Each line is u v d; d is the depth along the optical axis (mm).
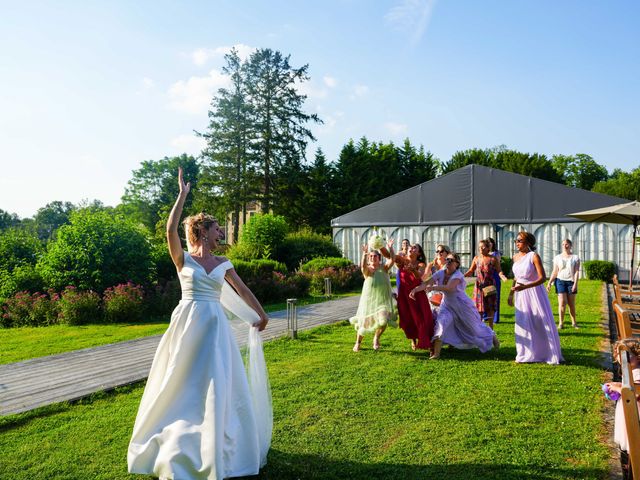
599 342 7508
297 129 41531
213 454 2900
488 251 8648
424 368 6195
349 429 4160
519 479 3203
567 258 8797
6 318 12445
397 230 24969
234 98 40281
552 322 6336
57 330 11016
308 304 14266
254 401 3549
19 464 3637
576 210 21047
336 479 3246
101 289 13188
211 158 40562
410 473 3334
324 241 24453
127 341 9062
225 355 3260
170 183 54500
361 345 7859
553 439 3857
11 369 6883
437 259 7316
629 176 55844
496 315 9695
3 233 16344
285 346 7887
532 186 21938
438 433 4035
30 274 13875
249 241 23266
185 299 3396
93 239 13555
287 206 42156
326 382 5641
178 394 3135
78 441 4082
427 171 46469
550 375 5707
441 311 6918
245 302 3715
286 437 4000
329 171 44750
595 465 3371
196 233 3572
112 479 3342
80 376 6371
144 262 13938
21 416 4734
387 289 7293
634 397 2346
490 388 5250
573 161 66500
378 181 43562
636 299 9516
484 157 49719
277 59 41062
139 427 3074
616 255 20234
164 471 2887
